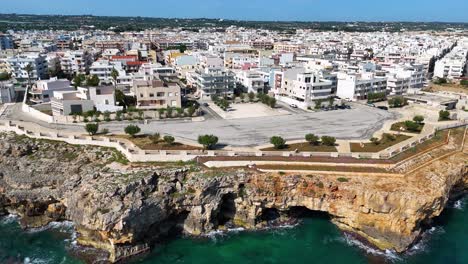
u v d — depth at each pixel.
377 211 76.94
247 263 73.50
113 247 74.25
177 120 131.00
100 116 127.06
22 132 110.12
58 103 129.50
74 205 79.31
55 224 86.56
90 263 72.75
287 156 93.94
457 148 109.25
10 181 92.19
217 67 190.25
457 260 73.69
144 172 83.06
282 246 78.25
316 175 85.06
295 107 156.75
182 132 116.19
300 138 112.44
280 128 123.38
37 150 100.31
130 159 92.12
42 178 91.00
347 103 166.62
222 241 80.19
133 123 125.44
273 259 74.38
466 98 178.00
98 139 104.44
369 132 120.25
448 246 77.94
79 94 140.00
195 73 187.25
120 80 176.50
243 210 84.38
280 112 147.50
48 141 104.06
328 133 118.25
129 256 75.25
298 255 75.44
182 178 84.44
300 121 133.38
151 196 79.25
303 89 162.62
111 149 99.69
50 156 97.38
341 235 81.75
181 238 81.50
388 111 152.75
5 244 78.50
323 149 101.56
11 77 189.62
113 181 79.12
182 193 81.56
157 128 120.19
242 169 87.06
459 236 81.38
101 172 85.38
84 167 92.00
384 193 76.88
